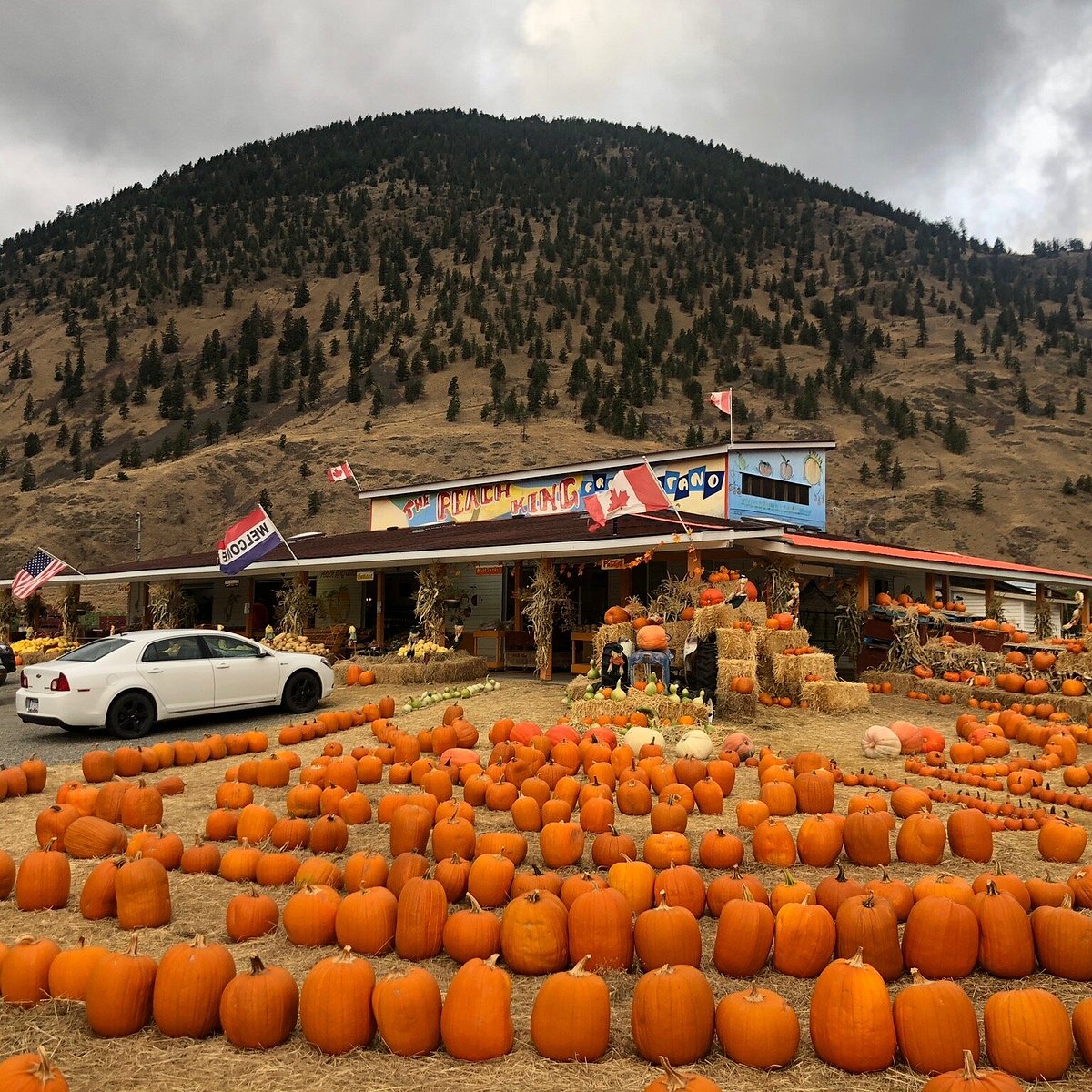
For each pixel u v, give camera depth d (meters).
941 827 6.08
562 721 11.69
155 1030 3.66
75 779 9.18
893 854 6.57
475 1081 3.21
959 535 111.69
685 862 5.78
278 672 13.73
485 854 5.23
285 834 6.30
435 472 115.88
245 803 7.54
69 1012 3.83
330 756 9.41
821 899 4.74
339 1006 3.46
